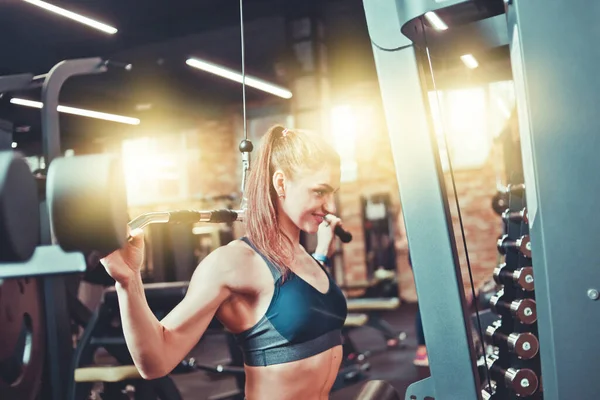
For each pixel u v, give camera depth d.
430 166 1.39
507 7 1.38
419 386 1.41
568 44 1.27
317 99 7.25
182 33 6.95
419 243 1.40
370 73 8.52
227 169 9.80
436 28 1.65
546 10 1.28
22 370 2.75
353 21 7.46
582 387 1.25
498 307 1.86
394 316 8.27
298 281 1.35
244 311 1.35
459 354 1.37
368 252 9.34
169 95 8.74
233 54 8.15
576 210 1.26
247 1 6.70
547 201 1.27
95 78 7.96
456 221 8.62
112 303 3.39
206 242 8.95
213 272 1.30
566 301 1.26
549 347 1.29
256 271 1.34
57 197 0.73
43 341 2.92
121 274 1.05
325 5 7.11
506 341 1.76
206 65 6.34
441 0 1.33
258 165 1.42
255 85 6.97
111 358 6.46
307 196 1.40
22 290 2.71
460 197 8.60
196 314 1.26
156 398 3.30
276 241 1.37
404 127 1.41
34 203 0.76
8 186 0.71
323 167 1.41
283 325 1.32
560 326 1.26
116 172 0.75
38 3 4.71
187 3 6.59
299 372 1.33
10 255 0.72
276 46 7.92
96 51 7.35
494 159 8.38
